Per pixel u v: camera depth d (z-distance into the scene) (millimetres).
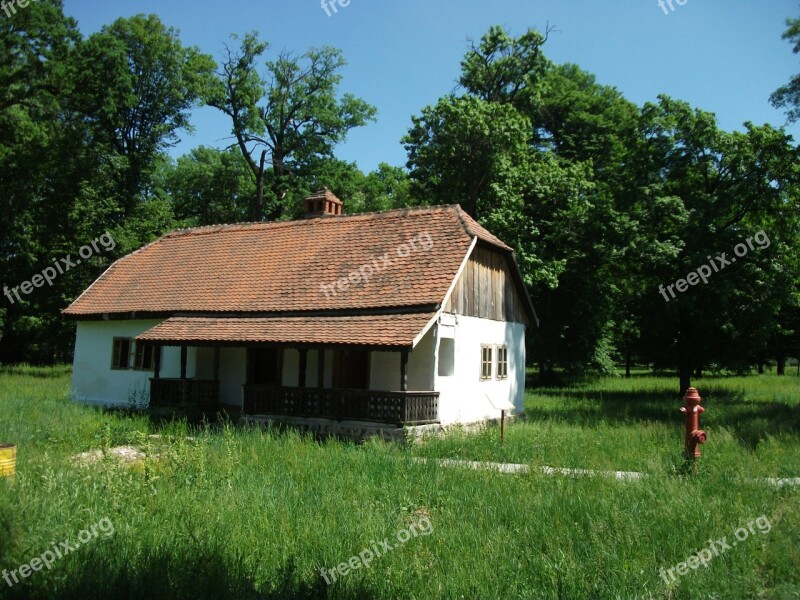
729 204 32562
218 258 26859
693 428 12211
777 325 34031
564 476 11688
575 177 36812
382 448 14672
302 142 50188
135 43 44125
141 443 13625
